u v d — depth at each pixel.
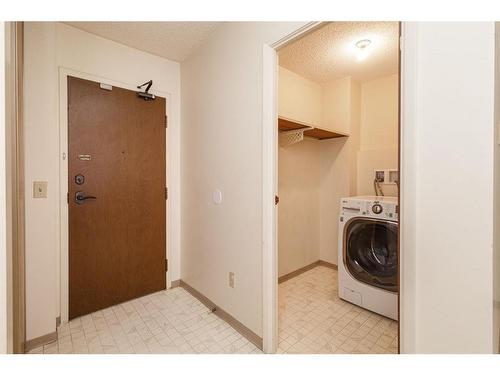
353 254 2.09
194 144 2.25
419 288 0.87
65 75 1.83
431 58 0.84
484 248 0.75
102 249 2.01
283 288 2.44
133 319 1.88
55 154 1.73
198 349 1.54
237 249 1.75
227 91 1.82
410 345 0.89
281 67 2.54
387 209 1.85
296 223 2.77
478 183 0.76
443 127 0.82
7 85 1.01
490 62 0.74
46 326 1.58
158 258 2.35
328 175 2.97
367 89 2.88
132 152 2.17
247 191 1.65
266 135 1.49
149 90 2.27
